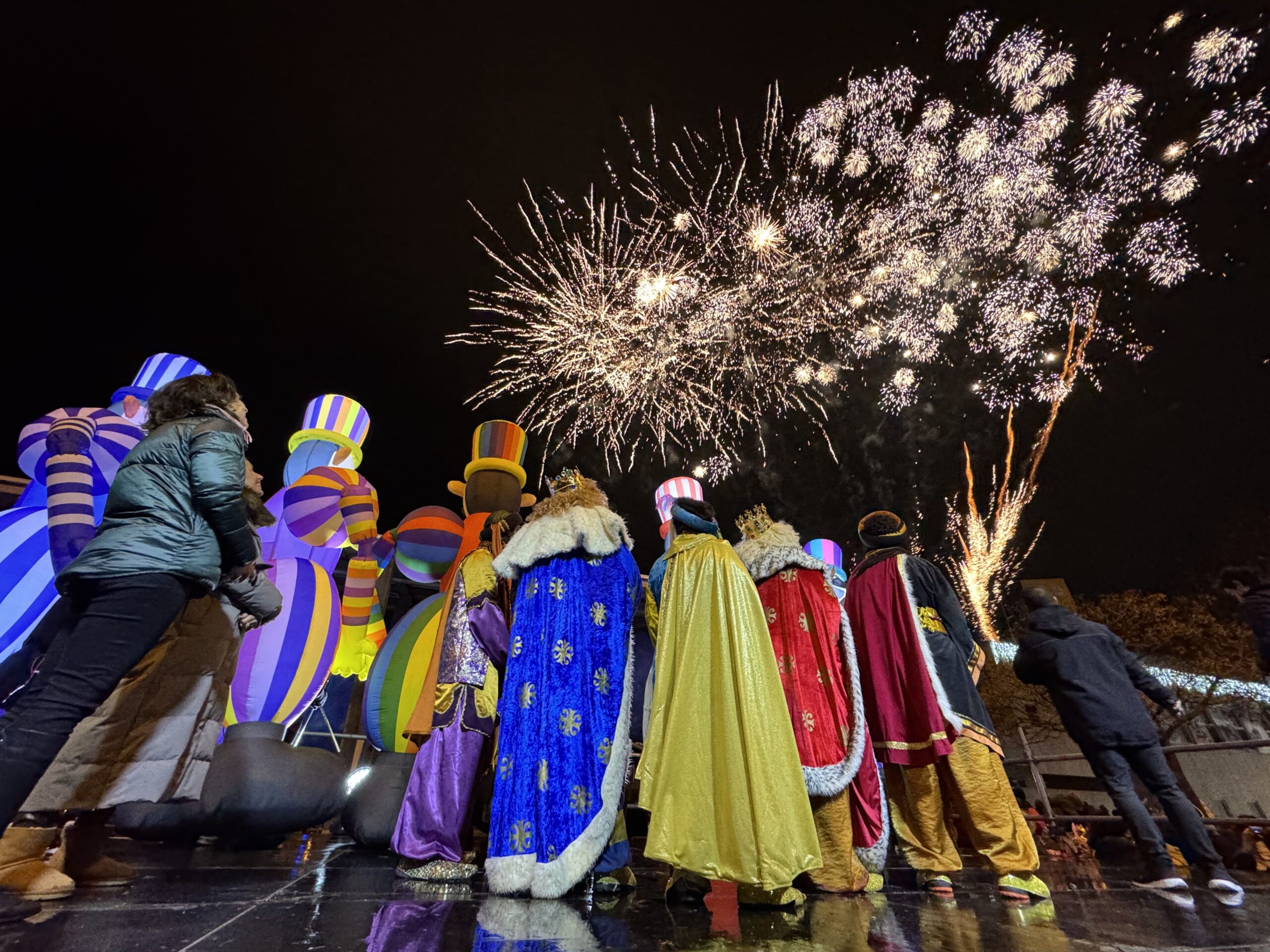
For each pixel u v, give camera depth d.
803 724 2.67
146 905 1.90
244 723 3.34
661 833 2.25
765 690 2.38
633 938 1.77
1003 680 13.52
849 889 2.61
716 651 2.46
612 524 2.73
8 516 2.71
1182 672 11.67
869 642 3.15
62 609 2.29
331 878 2.53
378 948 1.57
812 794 2.61
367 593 4.09
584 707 2.44
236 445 2.13
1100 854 5.14
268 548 3.96
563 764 2.35
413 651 3.37
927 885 2.77
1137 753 3.20
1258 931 2.08
